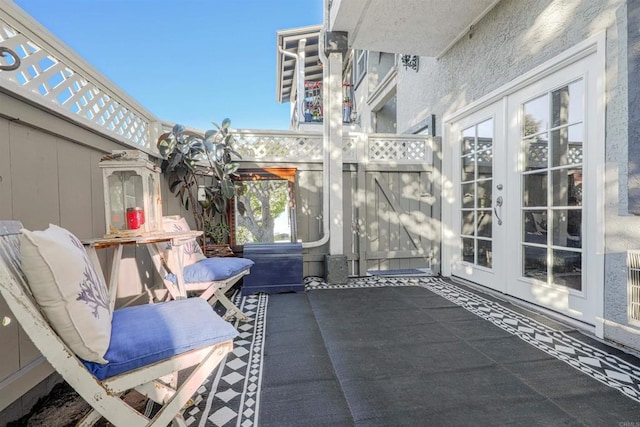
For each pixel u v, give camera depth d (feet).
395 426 4.59
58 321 3.18
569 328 8.16
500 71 10.84
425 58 16.34
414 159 14.93
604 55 7.30
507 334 7.84
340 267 13.15
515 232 10.47
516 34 10.09
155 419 3.58
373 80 27.27
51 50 6.01
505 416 4.78
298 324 8.61
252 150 14.25
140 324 4.11
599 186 7.46
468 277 13.05
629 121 6.66
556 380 5.76
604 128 7.34
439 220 14.57
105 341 3.48
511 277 10.69
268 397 5.32
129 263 8.68
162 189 10.61
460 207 13.55
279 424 4.66
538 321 8.68
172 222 8.55
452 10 11.38
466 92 12.80
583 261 8.16
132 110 9.35
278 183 15.23
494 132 11.39
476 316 9.12
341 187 13.66
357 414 4.86
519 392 5.39
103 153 7.73
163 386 4.53
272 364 6.42
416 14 11.65
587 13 7.74
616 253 7.12
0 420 4.65
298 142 14.64
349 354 6.83
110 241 5.69
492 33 11.20
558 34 8.59
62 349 3.18
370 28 12.53
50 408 5.24
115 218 6.55
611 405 5.03
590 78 7.86
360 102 30.37
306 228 14.51
